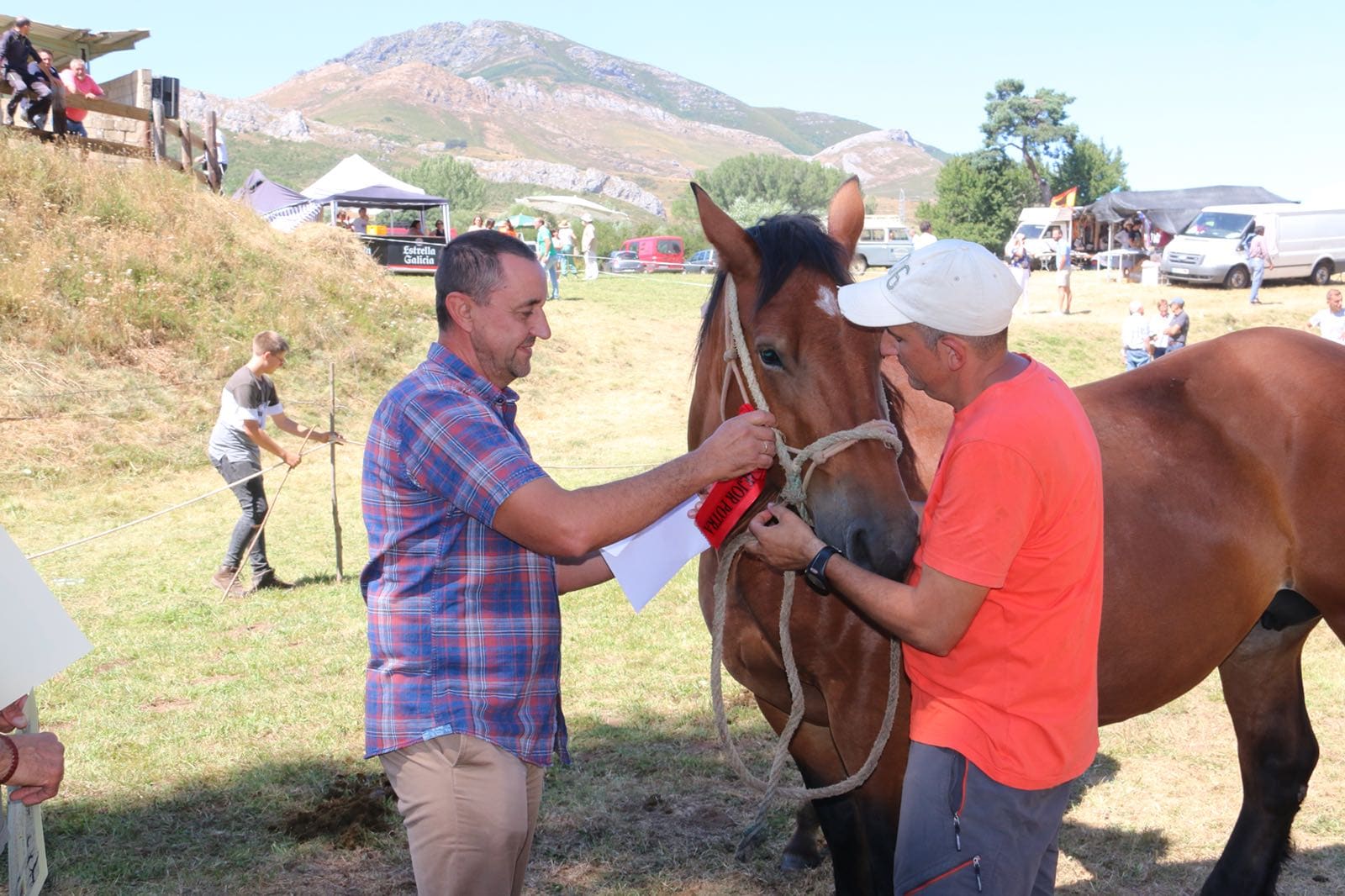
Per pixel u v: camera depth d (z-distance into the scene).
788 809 3.93
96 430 10.98
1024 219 36.66
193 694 5.18
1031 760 1.92
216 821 3.86
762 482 2.29
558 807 3.96
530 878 3.47
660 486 2.08
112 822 3.84
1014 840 1.95
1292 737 3.06
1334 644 5.66
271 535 8.80
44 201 13.44
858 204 2.67
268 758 4.39
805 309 2.20
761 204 66.38
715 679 2.49
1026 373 1.96
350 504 9.98
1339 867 3.45
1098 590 1.98
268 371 7.02
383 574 2.20
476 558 2.15
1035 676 1.92
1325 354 2.87
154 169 15.38
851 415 2.15
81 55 18.83
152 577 7.48
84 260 12.96
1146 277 25.19
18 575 1.95
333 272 16.11
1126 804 3.93
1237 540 2.75
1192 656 2.77
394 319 15.84
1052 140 64.81
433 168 94.50
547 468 11.29
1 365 11.30
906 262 1.98
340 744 4.55
